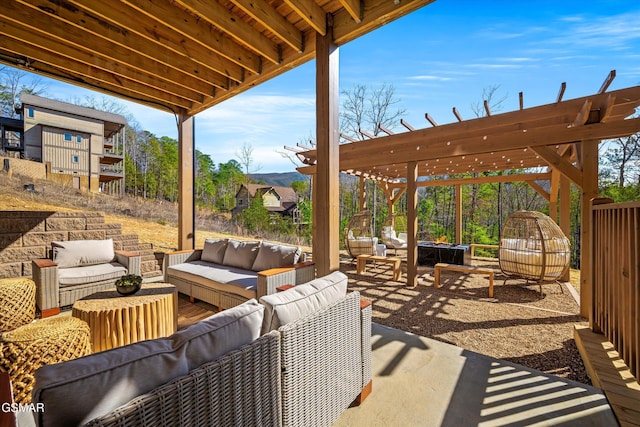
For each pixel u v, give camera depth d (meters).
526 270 4.51
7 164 9.60
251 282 3.16
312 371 1.35
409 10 2.12
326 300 1.55
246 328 1.16
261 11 2.37
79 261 3.74
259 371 1.09
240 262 3.90
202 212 15.95
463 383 1.91
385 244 8.09
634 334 1.77
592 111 3.39
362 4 2.29
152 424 0.77
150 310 2.46
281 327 1.22
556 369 2.24
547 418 1.58
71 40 2.78
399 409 1.67
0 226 3.74
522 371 2.05
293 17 2.62
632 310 1.79
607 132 3.30
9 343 1.74
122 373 0.79
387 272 6.03
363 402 1.73
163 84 3.88
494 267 6.64
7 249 3.79
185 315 3.38
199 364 0.97
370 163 5.48
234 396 0.99
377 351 2.36
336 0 2.33
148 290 2.78
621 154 10.95
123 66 3.43
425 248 6.87
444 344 2.49
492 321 3.25
